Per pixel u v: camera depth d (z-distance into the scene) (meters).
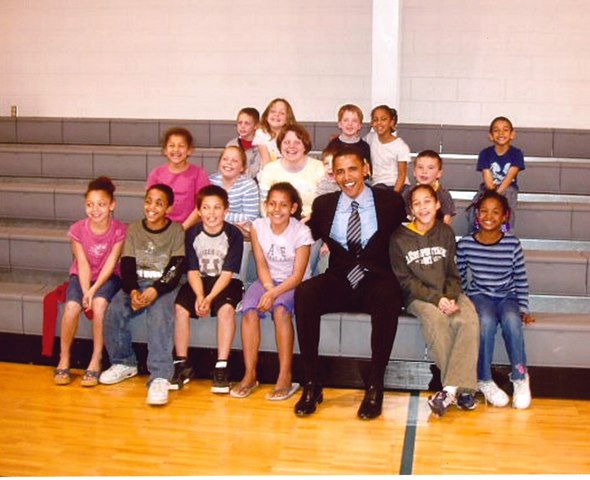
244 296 3.81
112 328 3.82
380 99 5.45
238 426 3.33
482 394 3.71
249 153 4.76
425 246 3.67
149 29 6.26
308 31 6.07
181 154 4.26
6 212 5.05
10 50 6.42
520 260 3.70
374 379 3.48
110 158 5.46
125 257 3.83
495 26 5.84
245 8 6.12
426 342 3.63
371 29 5.99
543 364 3.71
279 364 3.79
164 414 3.46
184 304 3.78
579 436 3.26
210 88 6.25
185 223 4.21
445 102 5.96
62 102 6.43
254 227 3.80
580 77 5.80
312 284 3.62
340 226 3.74
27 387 3.77
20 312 4.10
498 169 4.62
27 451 3.07
